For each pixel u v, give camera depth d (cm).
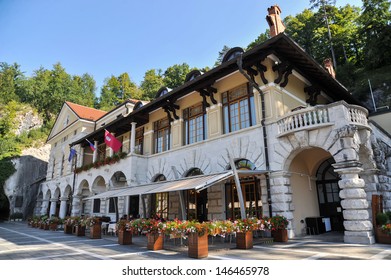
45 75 7719
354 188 1058
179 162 1830
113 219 2433
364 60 3884
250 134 1455
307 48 4603
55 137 3775
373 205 1130
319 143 1176
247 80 1580
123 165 2142
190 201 1742
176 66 6619
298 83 1659
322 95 1867
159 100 1934
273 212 1272
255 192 1412
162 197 1964
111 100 8100
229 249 977
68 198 3139
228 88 1670
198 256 827
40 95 6750
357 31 4244
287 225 1187
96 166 2477
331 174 1558
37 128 5756
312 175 1545
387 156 1494
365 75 3644
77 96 7494
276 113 1388
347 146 1092
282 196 1255
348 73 3766
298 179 1419
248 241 995
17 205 3959
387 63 3616
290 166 1360
